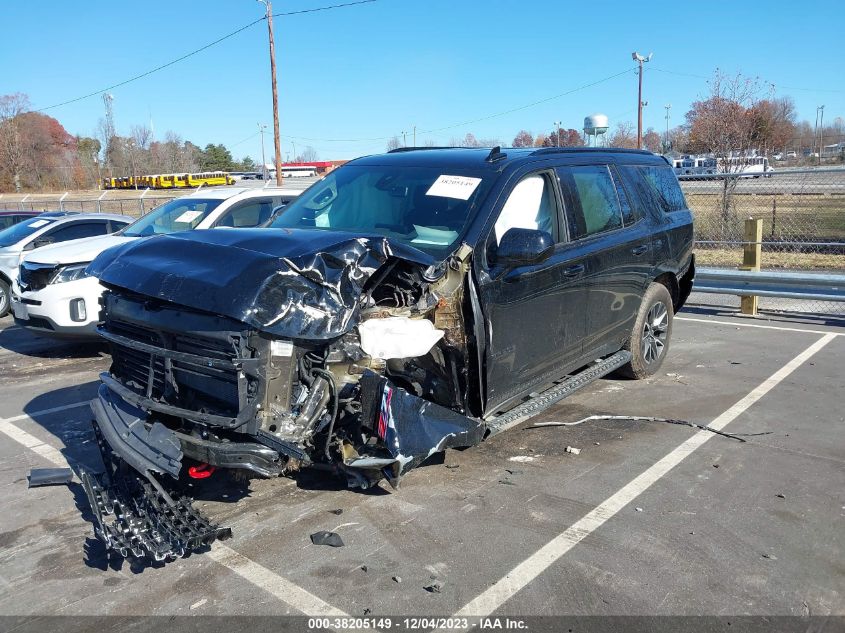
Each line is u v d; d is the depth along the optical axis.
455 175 4.91
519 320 4.65
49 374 7.61
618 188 6.06
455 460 4.93
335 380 3.81
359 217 4.94
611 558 3.65
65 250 8.10
